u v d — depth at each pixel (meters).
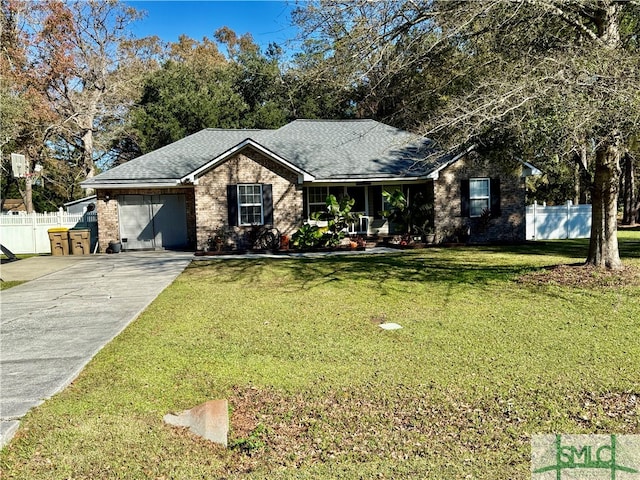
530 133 7.99
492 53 10.12
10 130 24.27
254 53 33.44
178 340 6.46
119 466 3.42
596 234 10.24
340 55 9.16
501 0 7.86
